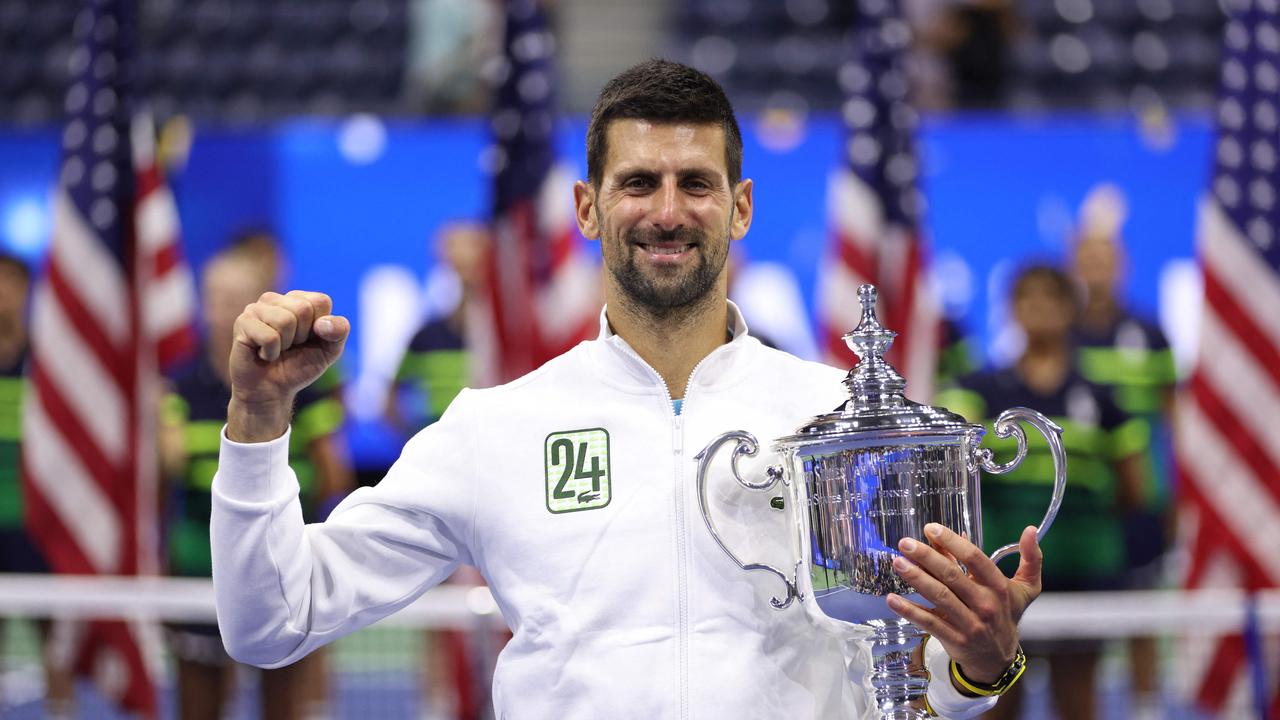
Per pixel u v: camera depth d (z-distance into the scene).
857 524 4.98
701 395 5.40
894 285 12.76
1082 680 12.53
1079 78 25.77
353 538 5.23
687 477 5.21
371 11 27.70
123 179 11.88
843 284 12.77
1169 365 15.35
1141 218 18.14
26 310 15.48
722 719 4.93
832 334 12.82
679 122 5.14
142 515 11.75
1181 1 26.95
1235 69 12.12
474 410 5.42
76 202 11.75
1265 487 11.74
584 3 28.59
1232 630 10.93
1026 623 10.93
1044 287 13.96
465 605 11.08
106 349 11.68
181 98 26.66
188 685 12.65
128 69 11.98
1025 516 13.54
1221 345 11.95
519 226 12.47
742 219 5.60
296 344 4.89
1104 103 25.42
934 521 5.00
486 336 12.48
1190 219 18.14
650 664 4.98
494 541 5.23
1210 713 11.30
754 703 4.98
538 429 5.32
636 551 5.10
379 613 5.31
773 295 17.84
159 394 14.16
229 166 18.12
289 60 27.11
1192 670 11.23
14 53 26.66
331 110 25.39
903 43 13.00
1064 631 10.91
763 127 18.06
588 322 12.68
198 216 18.05
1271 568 11.70
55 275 11.73
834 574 5.00
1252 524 11.74
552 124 12.62
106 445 11.63
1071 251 18.11
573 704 4.98
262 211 18.09
